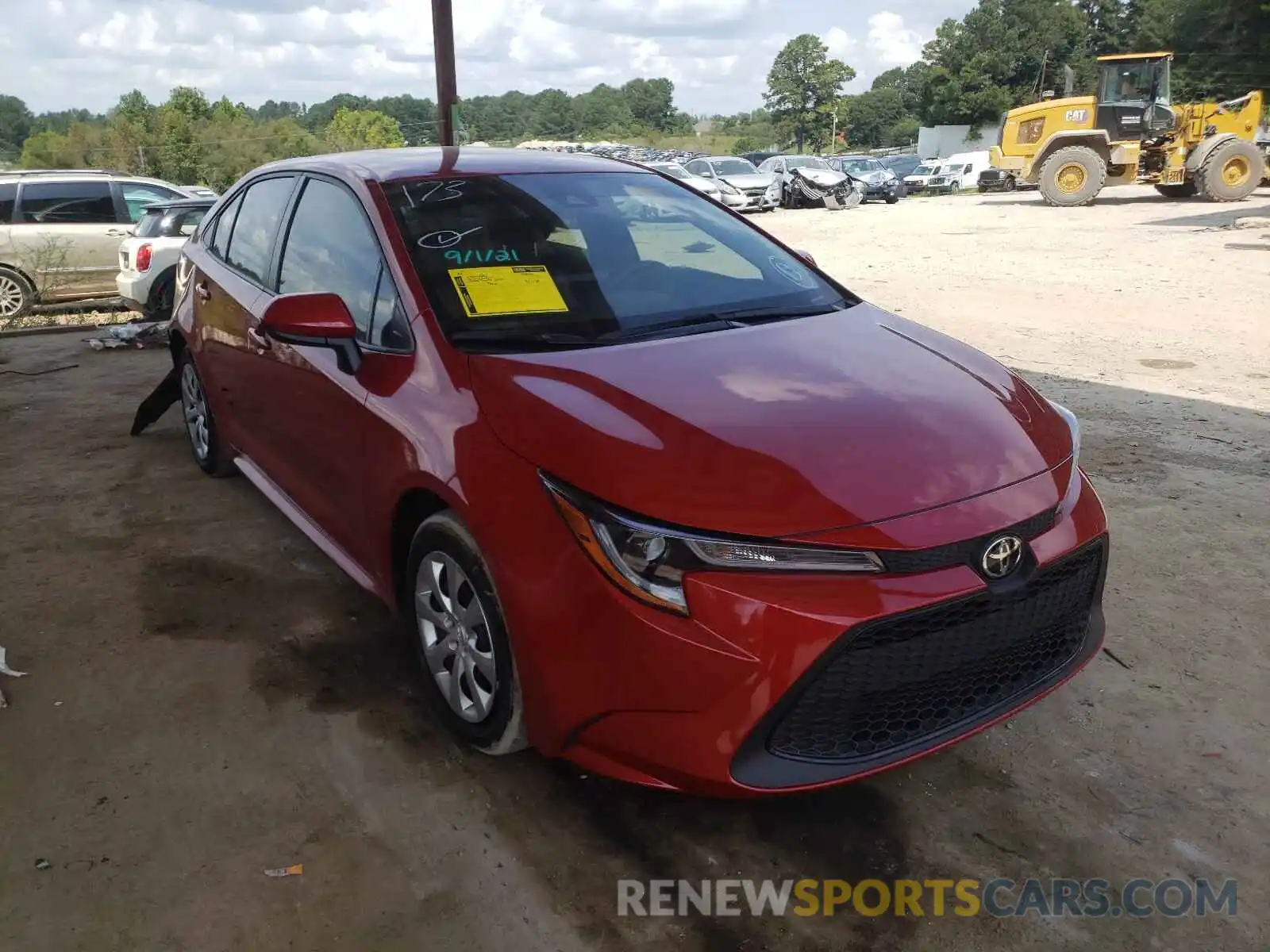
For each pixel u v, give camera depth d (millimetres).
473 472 2562
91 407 6645
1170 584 3990
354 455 3145
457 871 2475
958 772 2871
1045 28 85000
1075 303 10250
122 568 4105
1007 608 2410
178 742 2959
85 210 11125
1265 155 23906
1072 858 2549
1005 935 2318
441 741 2973
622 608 2250
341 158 3887
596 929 2314
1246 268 12273
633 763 2354
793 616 2176
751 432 2445
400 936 2281
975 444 2549
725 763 2227
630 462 2336
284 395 3689
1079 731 3053
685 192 4055
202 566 4121
